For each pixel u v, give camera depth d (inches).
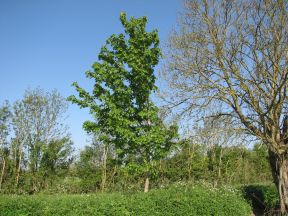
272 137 592.1
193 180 809.5
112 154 980.6
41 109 1114.7
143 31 591.2
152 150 565.9
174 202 502.6
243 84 581.0
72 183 1016.2
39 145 1068.5
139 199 488.7
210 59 606.5
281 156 604.1
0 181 1043.9
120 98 569.6
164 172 829.8
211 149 585.6
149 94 577.3
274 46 563.2
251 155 987.9
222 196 633.0
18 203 420.5
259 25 572.1
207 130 570.6
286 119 604.1
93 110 578.2
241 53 588.1
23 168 1092.5
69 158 1080.2
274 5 570.6
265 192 790.5
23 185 1048.8
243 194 770.2
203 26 622.2
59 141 1074.1
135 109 575.8
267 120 598.9
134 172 571.8
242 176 973.8
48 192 965.8
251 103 583.2
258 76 579.5
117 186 943.7
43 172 1031.0
